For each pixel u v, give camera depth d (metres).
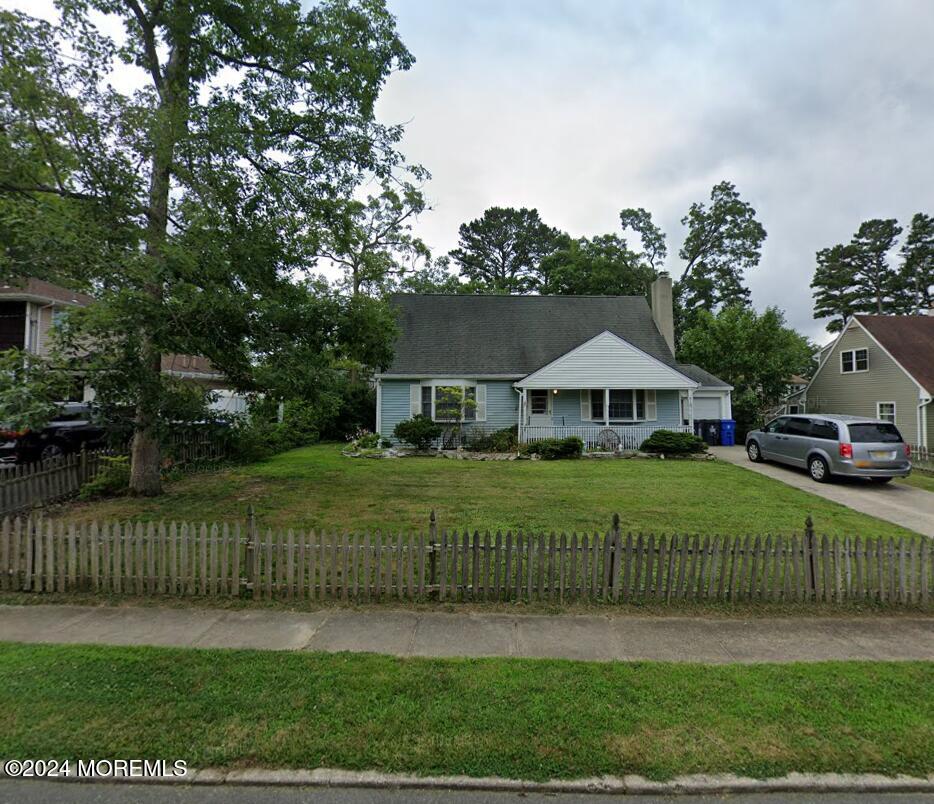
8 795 2.61
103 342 7.59
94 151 7.30
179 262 7.04
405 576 5.40
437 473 12.99
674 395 19.67
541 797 2.63
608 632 4.57
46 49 6.95
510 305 22.94
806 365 30.00
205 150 7.84
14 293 17.19
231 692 3.43
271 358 8.91
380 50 10.00
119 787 2.67
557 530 7.64
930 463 14.95
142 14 8.50
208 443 13.62
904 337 23.59
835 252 47.50
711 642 4.40
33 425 6.62
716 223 37.34
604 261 36.19
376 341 10.55
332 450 18.64
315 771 2.74
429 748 2.90
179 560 5.41
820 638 4.51
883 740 3.03
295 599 5.25
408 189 18.16
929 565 5.34
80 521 7.78
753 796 2.66
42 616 4.79
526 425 18.62
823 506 9.48
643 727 3.12
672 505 9.34
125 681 3.56
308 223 10.78
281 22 8.76
